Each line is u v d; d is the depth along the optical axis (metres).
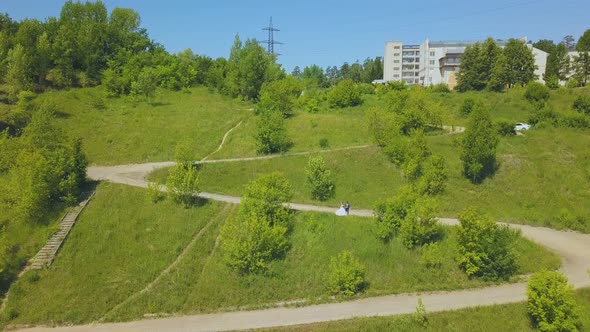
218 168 47.62
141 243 33.81
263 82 80.56
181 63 90.94
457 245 31.19
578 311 24.36
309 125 59.88
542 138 52.44
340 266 29.28
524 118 65.81
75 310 27.55
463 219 30.80
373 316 26.02
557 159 48.12
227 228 31.77
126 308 27.78
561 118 58.47
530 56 90.19
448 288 29.09
